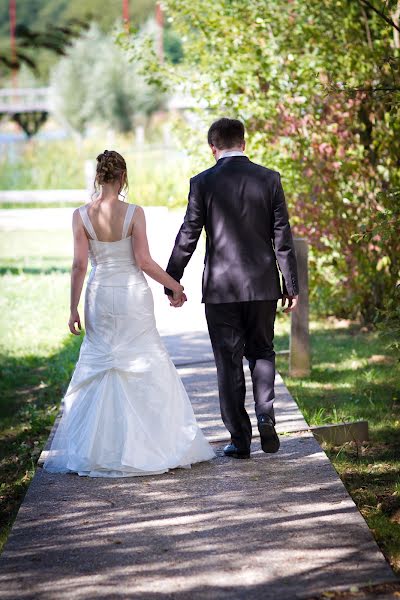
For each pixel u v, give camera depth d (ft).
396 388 38.83
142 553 20.75
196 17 51.96
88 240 26.89
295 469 26.27
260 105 49.90
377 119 48.47
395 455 30.30
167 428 26.63
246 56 49.90
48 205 116.26
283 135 50.49
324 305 55.26
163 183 100.83
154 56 55.26
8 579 19.63
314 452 27.81
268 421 25.72
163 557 20.51
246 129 51.19
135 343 26.71
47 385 43.73
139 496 24.43
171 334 46.06
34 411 38.78
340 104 48.91
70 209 102.63
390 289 50.03
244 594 18.63
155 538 21.57
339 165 49.42
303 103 49.60
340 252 50.49
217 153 26.53
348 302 52.95
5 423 38.14
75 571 19.93
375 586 18.86
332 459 29.78
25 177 128.47
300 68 48.52
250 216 25.62
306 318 40.96
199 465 26.91
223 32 50.88
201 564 20.07
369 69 47.78
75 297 26.78
